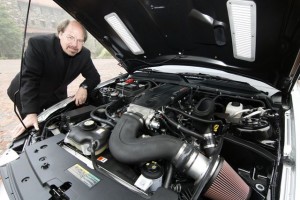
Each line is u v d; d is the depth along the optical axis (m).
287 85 1.24
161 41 1.50
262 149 1.03
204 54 1.47
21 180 0.79
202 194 0.82
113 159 0.91
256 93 1.34
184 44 1.44
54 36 1.72
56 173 0.81
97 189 0.74
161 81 1.62
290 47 1.04
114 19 1.37
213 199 0.86
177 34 1.37
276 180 0.88
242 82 1.41
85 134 0.95
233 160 1.11
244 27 1.08
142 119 1.00
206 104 1.09
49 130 1.20
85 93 1.71
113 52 1.78
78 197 0.71
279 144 1.02
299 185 0.80
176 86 1.47
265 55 1.20
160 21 1.31
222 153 1.12
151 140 0.84
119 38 1.58
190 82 1.54
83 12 1.31
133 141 0.85
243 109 1.20
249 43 1.16
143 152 0.81
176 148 0.81
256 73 1.37
